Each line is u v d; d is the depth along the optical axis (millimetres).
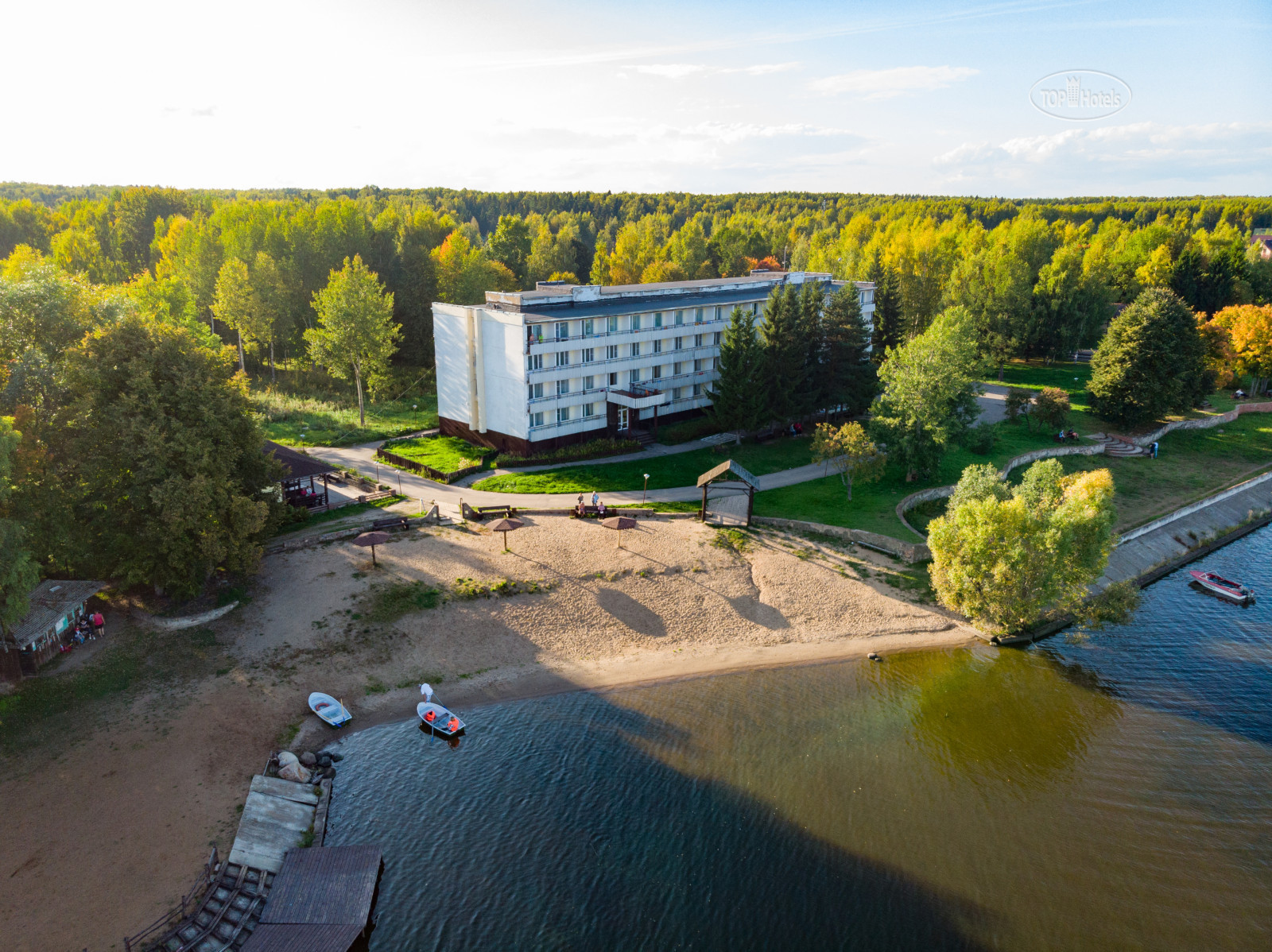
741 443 87500
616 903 32844
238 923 30953
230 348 57156
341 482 73188
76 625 47469
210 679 45250
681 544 63062
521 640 51500
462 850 35469
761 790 39719
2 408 49688
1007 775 41625
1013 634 55500
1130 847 36906
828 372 90375
